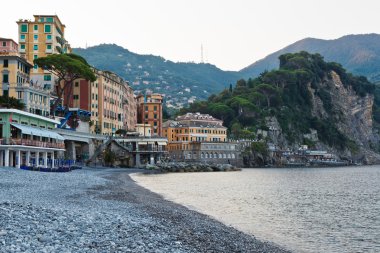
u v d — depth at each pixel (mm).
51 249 16469
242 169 198125
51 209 26688
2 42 120188
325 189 82625
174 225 28656
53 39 143125
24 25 142750
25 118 88438
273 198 61688
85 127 143250
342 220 40531
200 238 25109
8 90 112062
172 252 19328
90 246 18203
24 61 118375
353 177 136875
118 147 143375
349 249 28016
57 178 63406
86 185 58156
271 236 31562
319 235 32625
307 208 50156
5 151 78250
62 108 133500
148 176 107062
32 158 88000
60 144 97562
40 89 120750
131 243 19734
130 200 44188
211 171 162875
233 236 28156
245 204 52375
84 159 132000
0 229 19094
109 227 23172
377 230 35031
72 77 128500
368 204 55562
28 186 48406
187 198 55969
